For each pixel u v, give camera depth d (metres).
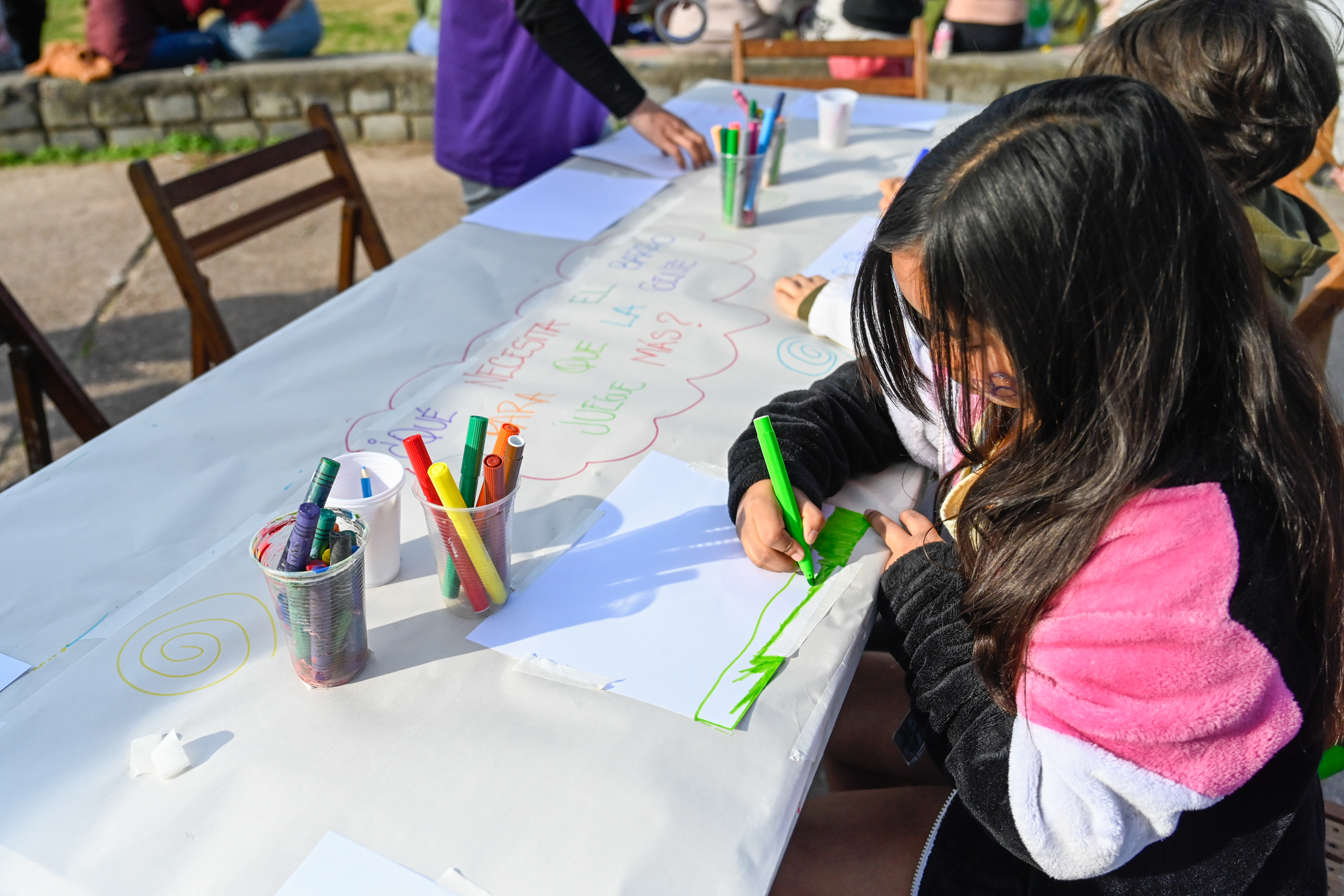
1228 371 0.68
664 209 1.85
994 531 0.79
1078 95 0.65
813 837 0.97
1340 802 1.52
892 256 0.76
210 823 0.71
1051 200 0.62
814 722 0.81
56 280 3.45
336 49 5.55
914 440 1.13
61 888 0.66
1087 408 0.68
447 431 1.18
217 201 4.11
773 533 0.96
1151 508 0.68
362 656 0.83
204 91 4.49
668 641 0.88
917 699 0.89
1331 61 1.22
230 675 0.83
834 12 3.73
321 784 0.74
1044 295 0.64
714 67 4.36
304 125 4.63
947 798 1.00
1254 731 0.67
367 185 4.23
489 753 0.76
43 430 1.85
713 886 0.67
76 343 3.06
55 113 4.45
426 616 0.91
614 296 1.52
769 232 1.76
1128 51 1.29
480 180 2.33
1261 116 1.20
